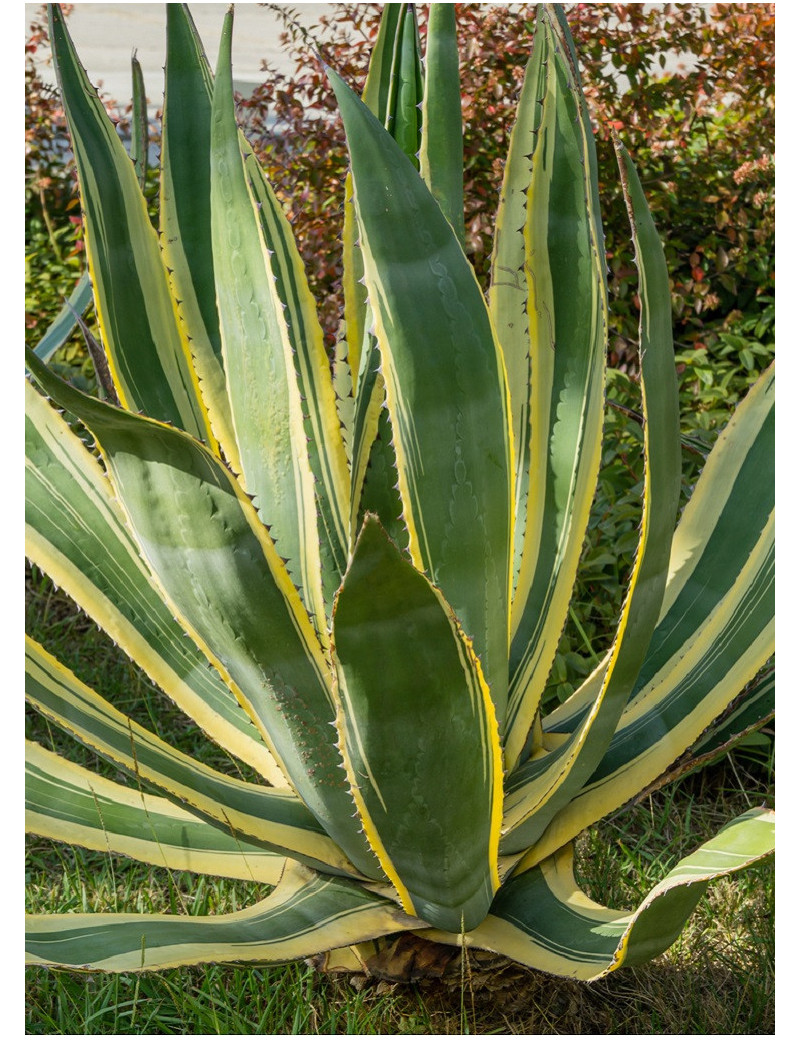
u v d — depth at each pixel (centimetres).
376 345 164
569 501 195
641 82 399
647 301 150
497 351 160
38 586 347
